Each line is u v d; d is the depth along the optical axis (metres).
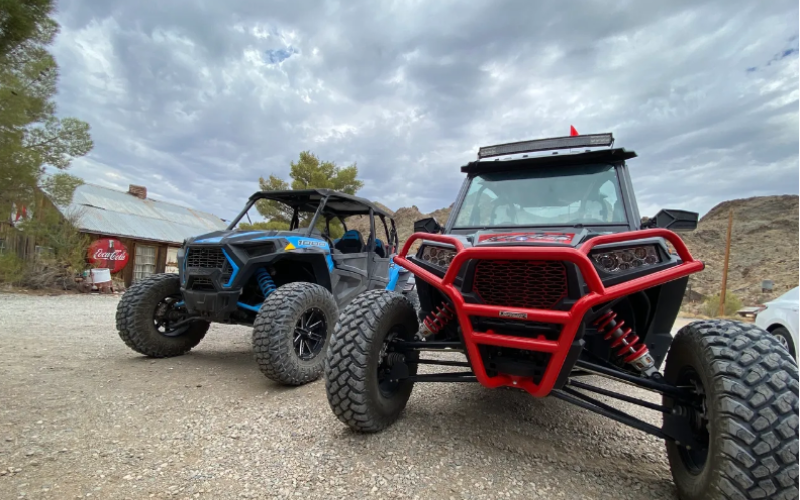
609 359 2.53
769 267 34.34
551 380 2.09
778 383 1.67
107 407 3.04
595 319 2.31
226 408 3.13
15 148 9.42
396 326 2.85
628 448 2.62
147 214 20.98
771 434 1.61
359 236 6.69
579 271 2.08
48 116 10.76
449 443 2.55
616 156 3.11
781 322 5.32
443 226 3.38
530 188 3.25
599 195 3.02
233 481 2.08
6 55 9.55
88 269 13.59
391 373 2.78
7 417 2.78
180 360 4.68
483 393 3.58
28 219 11.33
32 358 4.39
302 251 4.52
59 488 1.98
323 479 2.11
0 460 2.21
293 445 2.50
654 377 2.20
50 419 2.78
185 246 4.62
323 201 5.38
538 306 2.16
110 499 1.90
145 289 4.61
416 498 1.94
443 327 2.85
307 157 18.50
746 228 48.16
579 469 2.29
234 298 4.19
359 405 2.50
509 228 3.07
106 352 4.89
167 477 2.11
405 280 7.15
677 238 2.13
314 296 3.97
